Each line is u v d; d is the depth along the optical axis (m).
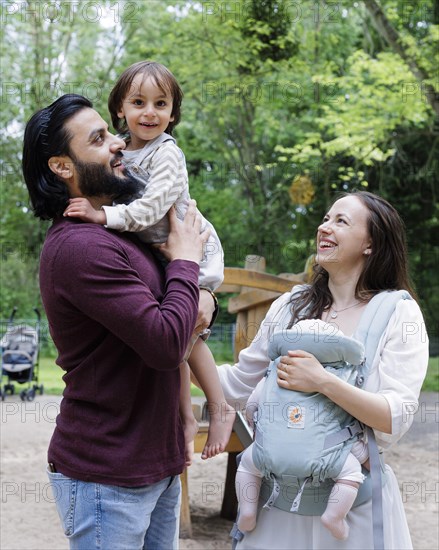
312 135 14.16
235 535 2.50
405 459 6.31
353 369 2.38
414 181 18.47
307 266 4.77
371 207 2.56
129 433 1.96
